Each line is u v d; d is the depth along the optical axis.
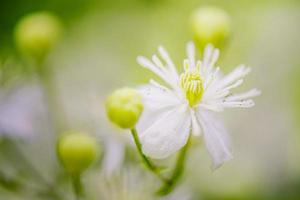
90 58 0.28
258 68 0.28
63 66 0.27
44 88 0.24
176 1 0.30
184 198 0.23
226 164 0.26
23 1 0.28
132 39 0.29
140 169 0.22
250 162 0.26
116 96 0.19
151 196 0.21
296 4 0.30
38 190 0.22
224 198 0.25
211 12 0.21
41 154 0.24
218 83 0.19
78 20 0.29
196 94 0.18
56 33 0.24
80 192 0.21
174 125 0.18
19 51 0.27
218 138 0.18
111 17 0.30
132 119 0.18
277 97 0.27
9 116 0.23
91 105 0.23
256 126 0.26
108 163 0.22
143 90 0.19
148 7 0.30
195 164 0.25
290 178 0.26
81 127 0.23
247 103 0.18
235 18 0.29
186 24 0.29
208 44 0.20
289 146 0.27
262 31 0.29
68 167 0.20
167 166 0.20
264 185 0.26
